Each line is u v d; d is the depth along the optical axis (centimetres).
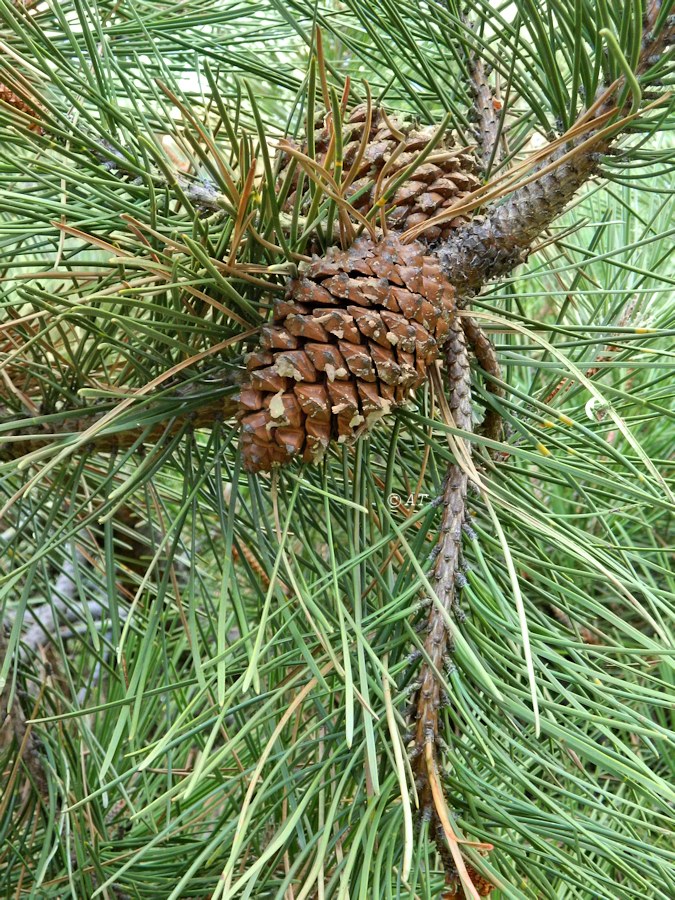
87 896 35
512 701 23
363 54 35
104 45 31
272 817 27
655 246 49
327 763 23
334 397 25
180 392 28
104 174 26
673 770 38
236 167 29
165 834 22
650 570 49
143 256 28
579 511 50
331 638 25
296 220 25
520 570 29
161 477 49
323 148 29
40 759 36
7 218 36
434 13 33
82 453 31
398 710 25
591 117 26
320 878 21
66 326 34
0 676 24
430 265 26
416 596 26
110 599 26
